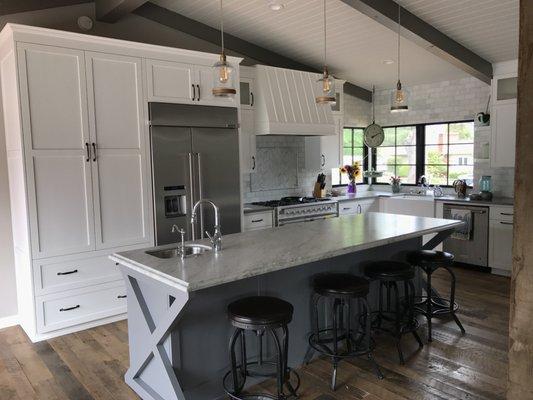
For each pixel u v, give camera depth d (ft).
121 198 13.08
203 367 8.73
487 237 17.53
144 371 9.15
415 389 9.12
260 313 7.85
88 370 10.30
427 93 21.57
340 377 9.69
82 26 14.02
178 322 8.13
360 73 20.71
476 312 13.34
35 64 11.48
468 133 20.39
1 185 12.91
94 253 12.70
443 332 11.93
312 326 10.55
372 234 10.83
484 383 9.28
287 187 20.80
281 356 7.93
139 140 13.33
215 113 14.79
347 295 9.09
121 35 15.24
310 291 10.47
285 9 15.08
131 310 9.18
